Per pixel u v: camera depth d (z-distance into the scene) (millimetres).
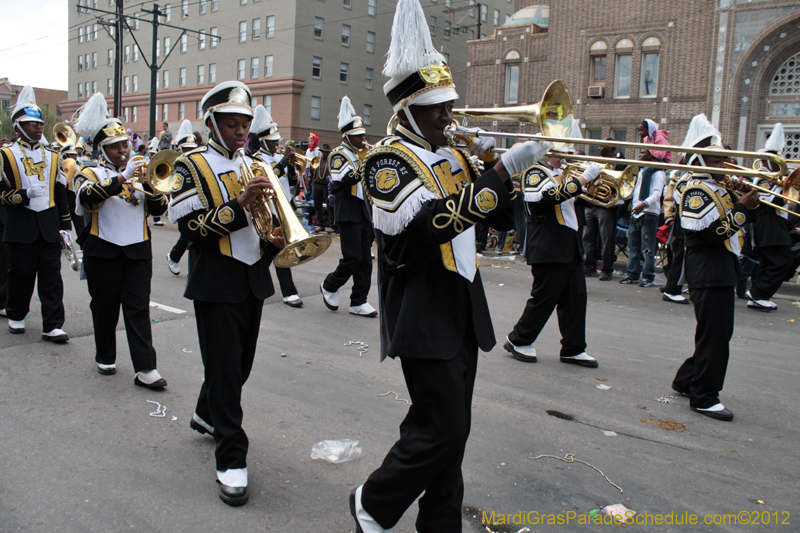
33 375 4668
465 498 3158
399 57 2381
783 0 19219
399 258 2436
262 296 3225
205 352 3129
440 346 2359
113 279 4461
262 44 39406
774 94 19984
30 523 2840
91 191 4258
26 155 5324
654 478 3430
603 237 9430
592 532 2916
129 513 2945
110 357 4711
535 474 3428
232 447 3092
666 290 8047
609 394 4676
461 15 46594
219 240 3111
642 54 22531
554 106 2826
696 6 21188
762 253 7602
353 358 5316
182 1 43844
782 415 4367
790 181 4723
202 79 43312
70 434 3729
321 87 39469
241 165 3238
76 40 53906
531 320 5297
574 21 23625
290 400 4359
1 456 3439
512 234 11805
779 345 6133
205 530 2836
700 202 4105
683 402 4559
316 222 14062
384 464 2482
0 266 6184
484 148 2732
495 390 4691
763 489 3350
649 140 8891
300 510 3018
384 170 2346
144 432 3789
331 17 39375
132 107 49031
